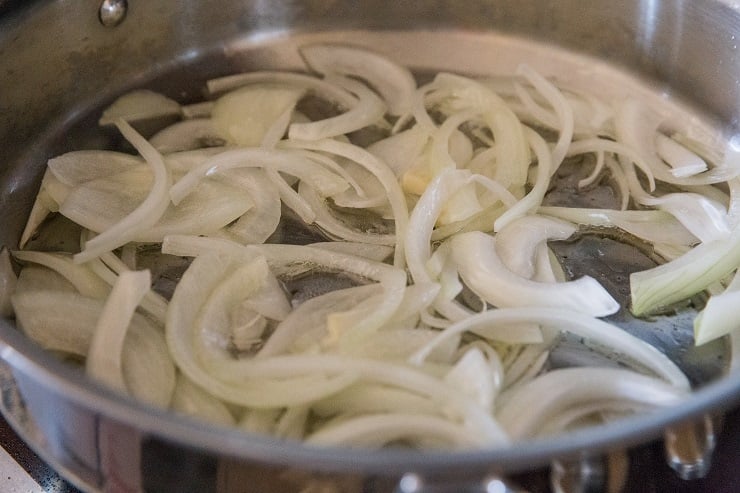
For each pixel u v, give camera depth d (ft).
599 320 1.32
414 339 1.28
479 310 1.36
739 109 1.57
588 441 1.04
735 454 1.26
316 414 1.25
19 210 1.46
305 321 1.31
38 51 1.47
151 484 1.15
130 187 1.45
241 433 1.04
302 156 1.50
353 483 1.07
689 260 1.40
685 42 1.58
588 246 1.44
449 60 1.70
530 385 1.24
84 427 1.13
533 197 1.45
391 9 1.70
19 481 1.31
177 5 1.60
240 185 1.46
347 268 1.39
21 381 1.16
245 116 1.58
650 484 1.18
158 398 1.24
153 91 1.62
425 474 1.02
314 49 1.69
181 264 1.40
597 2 1.62
